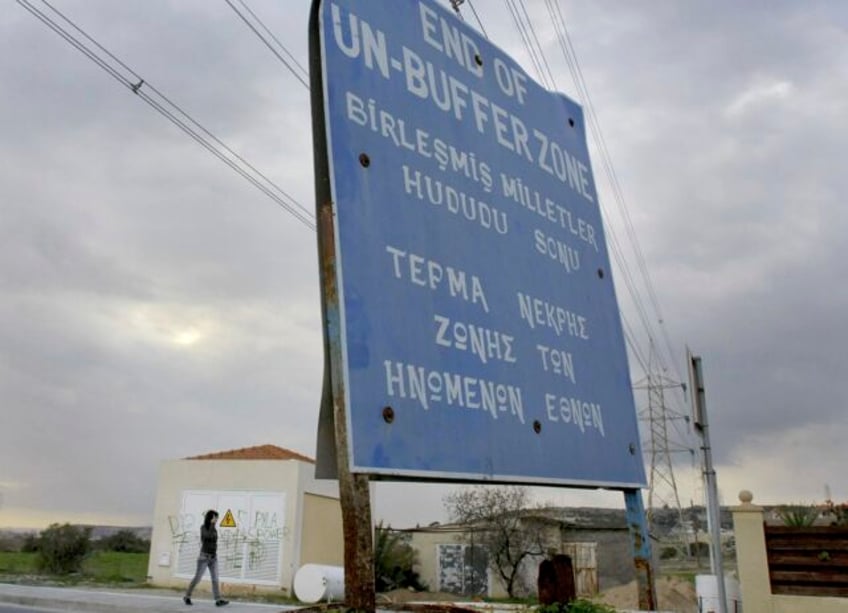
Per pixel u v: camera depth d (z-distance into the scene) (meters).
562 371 6.45
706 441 7.62
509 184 6.50
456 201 5.71
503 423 5.49
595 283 7.43
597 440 6.68
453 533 36.28
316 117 4.88
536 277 6.48
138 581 21.88
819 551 10.19
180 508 22.23
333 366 4.37
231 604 13.95
